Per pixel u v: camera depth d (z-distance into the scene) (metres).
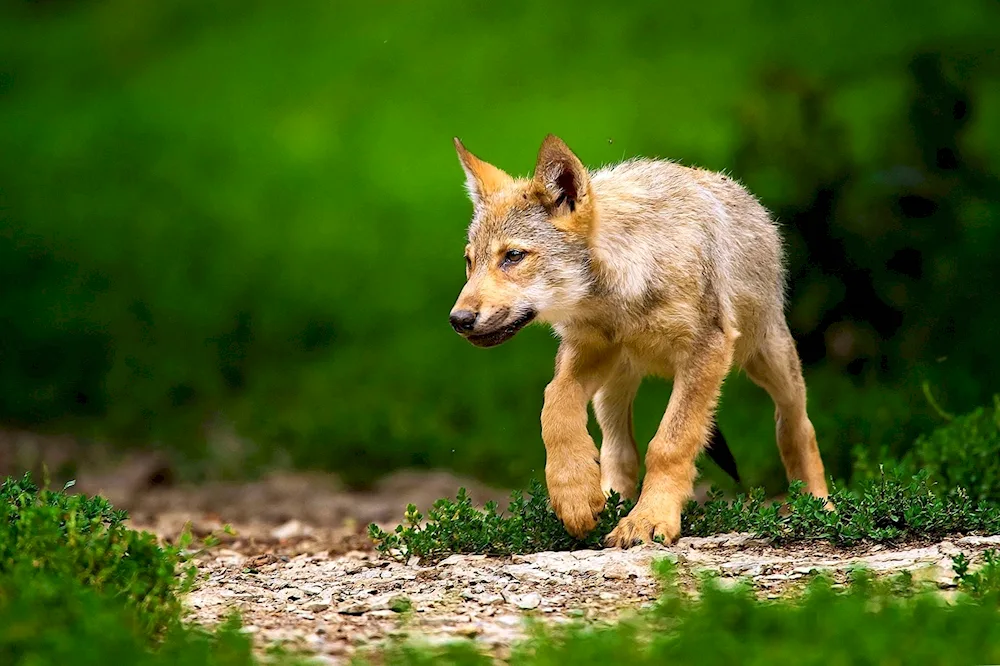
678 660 5.46
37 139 29.20
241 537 10.84
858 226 14.27
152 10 37.94
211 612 6.94
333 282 19.89
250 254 20.91
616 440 9.84
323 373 17.19
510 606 6.91
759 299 9.70
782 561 7.71
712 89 25.48
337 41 33.09
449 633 6.35
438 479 14.18
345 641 6.25
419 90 29.42
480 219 8.77
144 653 5.45
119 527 7.20
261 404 16.39
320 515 12.49
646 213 8.70
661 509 8.34
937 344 14.03
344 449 15.12
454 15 33.00
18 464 14.91
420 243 21.27
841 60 24.77
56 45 37.53
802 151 14.70
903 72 15.47
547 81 28.36
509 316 8.45
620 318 8.66
